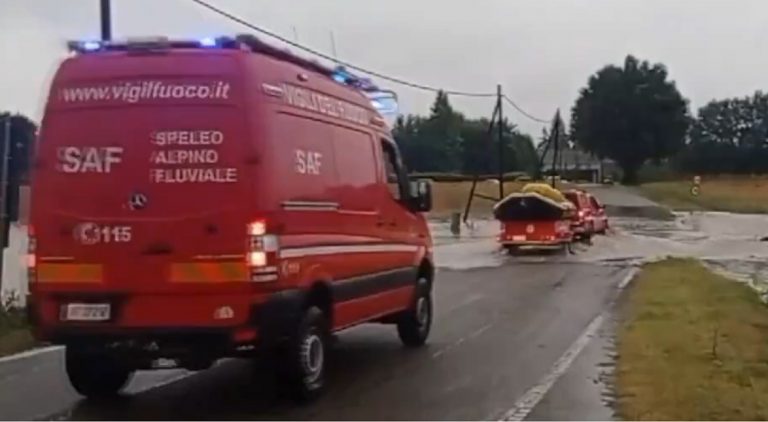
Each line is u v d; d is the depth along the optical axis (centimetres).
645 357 1127
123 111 855
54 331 859
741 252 3325
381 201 1122
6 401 936
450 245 3756
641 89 12000
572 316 1566
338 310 984
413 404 904
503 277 2355
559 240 3291
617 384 984
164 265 839
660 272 2338
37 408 905
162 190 844
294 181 888
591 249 3519
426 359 1156
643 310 1588
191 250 837
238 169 835
